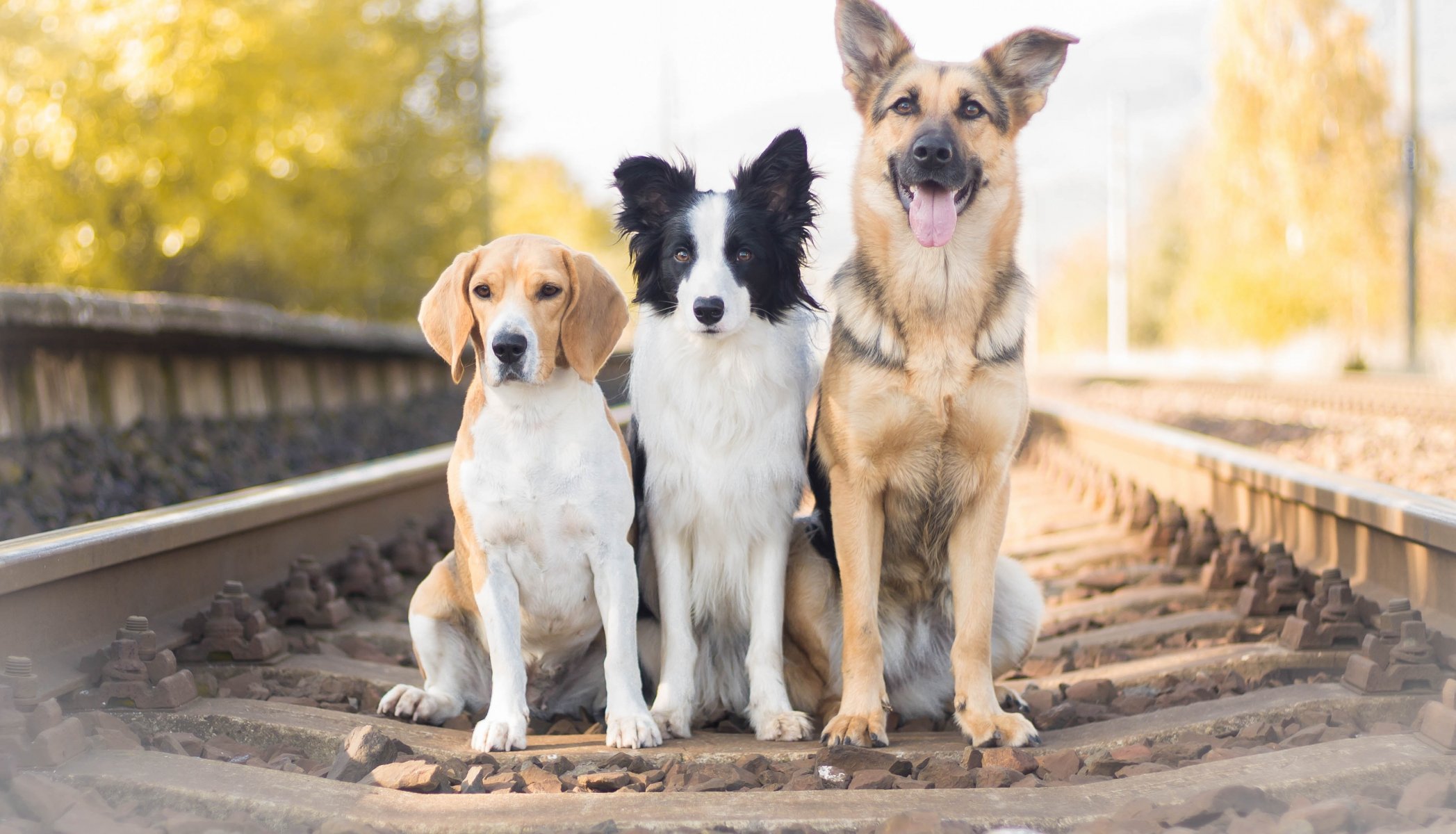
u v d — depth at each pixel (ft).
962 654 12.68
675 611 13.17
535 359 11.68
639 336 13.85
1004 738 11.82
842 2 14.57
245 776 9.73
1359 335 112.88
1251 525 20.90
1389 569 14.71
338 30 56.75
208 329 29.48
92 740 10.28
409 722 12.41
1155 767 10.29
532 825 8.91
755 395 13.10
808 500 15.71
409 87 66.64
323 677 13.44
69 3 46.60
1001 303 13.17
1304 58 115.03
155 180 49.83
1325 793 9.30
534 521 12.01
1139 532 24.53
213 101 51.26
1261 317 120.88
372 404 44.24
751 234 13.23
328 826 8.78
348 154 59.00
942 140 12.87
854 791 9.65
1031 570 22.02
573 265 12.10
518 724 11.47
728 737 12.87
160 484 24.75
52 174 46.96
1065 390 80.79
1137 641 15.96
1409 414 46.62
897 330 12.92
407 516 23.17
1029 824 8.89
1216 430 46.32
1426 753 9.68
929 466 13.12
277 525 17.17
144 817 9.17
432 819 9.05
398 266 65.21
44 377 24.38
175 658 12.75
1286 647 13.83
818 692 14.06
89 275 48.49
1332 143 114.32
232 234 53.06
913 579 14.11
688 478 13.17
